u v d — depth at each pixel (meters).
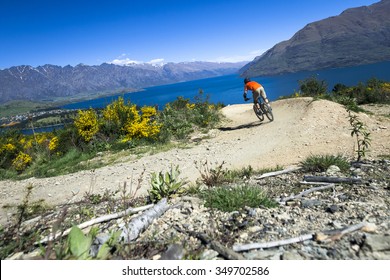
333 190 5.23
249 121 18.42
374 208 4.13
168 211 4.76
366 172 6.12
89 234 3.38
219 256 3.17
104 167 11.77
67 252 2.98
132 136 16.11
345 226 3.57
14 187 10.78
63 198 7.93
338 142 9.81
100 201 6.48
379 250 2.90
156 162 11.02
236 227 3.83
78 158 14.66
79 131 16.06
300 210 4.39
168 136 16.17
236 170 7.97
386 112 15.88
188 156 11.33
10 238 4.23
